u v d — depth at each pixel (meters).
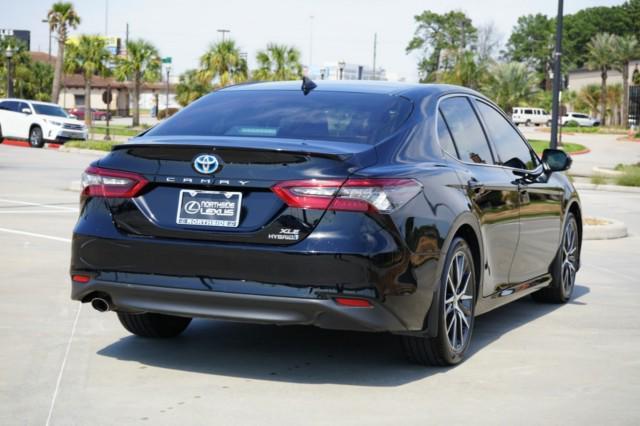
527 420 4.37
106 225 5.00
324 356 5.59
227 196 4.78
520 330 6.56
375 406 4.56
